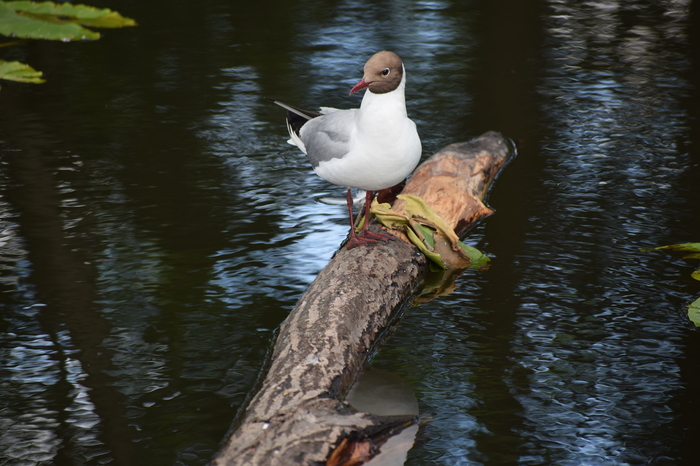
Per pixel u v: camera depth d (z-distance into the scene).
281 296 8.40
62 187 11.21
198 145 12.94
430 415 6.41
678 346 7.39
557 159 12.32
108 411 6.46
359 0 23.75
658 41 18.91
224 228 10.08
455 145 12.03
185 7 22.78
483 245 9.70
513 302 8.34
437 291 8.68
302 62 17.45
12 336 7.58
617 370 7.03
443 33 19.95
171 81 16.23
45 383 6.85
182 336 7.62
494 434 6.18
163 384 6.84
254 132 13.55
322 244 9.69
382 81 7.50
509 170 12.00
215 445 6.02
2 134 13.23
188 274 8.88
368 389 6.77
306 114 9.07
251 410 6.05
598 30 20.08
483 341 7.59
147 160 12.29
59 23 19.67
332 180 8.45
